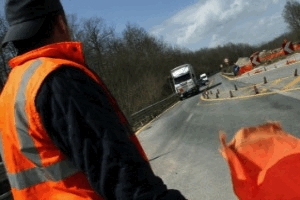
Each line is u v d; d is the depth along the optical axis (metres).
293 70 28.06
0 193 6.16
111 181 1.12
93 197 1.24
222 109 19.22
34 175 1.27
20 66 1.31
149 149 13.89
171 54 92.06
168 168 9.62
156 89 54.06
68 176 1.23
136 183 1.12
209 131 13.24
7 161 1.31
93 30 61.47
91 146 1.13
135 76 59.47
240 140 1.39
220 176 7.41
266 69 46.09
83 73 1.23
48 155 1.23
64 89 1.16
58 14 1.36
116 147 1.14
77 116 1.14
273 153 1.31
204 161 9.01
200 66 143.00
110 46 65.00
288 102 13.78
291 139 1.36
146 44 78.69
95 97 1.20
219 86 49.84
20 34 1.29
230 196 6.21
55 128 1.16
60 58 1.30
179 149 11.70
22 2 1.29
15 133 1.25
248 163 1.32
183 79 44.88
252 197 1.28
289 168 1.26
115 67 61.19
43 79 1.17
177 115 25.27
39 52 1.28
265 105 15.02
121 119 1.31
